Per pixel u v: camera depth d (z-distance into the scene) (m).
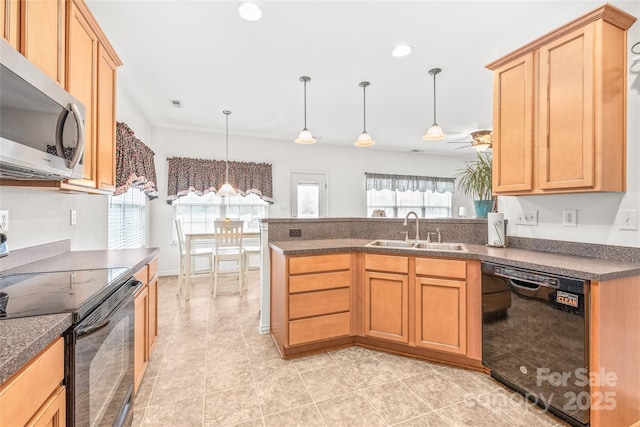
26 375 0.70
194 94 3.55
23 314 0.89
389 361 2.19
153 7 2.04
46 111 1.11
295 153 5.82
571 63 1.74
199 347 2.40
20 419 0.68
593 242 1.87
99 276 1.37
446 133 5.22
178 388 1.84
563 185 1.78
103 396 1.14
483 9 2.07
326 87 3.37
